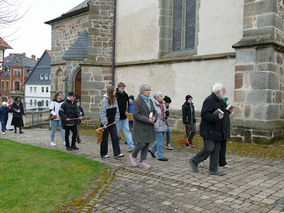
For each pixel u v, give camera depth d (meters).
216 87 5.00
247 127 8.23
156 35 12.12
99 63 13.57
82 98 13.51
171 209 3.66
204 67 10.37
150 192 4.30
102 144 6.78
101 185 4.66
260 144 7.92
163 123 6.40
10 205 3.67
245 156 6.69
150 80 12.31
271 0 7.93
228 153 7.03
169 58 11.48
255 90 8.08
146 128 5.69
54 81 21.19
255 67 8.09
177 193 4.25
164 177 5.06
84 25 18.08
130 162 6.28
